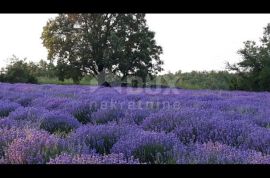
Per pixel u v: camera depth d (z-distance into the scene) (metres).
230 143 5.75
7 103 9.73
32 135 4.85
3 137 5.05
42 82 44.00
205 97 14.80
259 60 33.22
